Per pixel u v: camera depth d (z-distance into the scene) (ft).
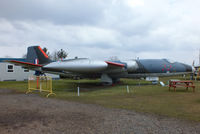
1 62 74.69
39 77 36.86
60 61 45.91
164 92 34.12
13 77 77.30
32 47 59.88
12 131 12.53
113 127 13.35
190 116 16.43
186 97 27.89
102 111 18.60
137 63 51.44
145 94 31.58
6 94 33.30
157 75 52.44
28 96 30.53
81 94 32.81
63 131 12.50
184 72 53.78
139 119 15.48
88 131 12.49
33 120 15.28
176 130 12.67
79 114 17.37
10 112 18.30
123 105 21.81
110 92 35.22
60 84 57.31
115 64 43.83
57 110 19.17
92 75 54.08
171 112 18.03
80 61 41.50
